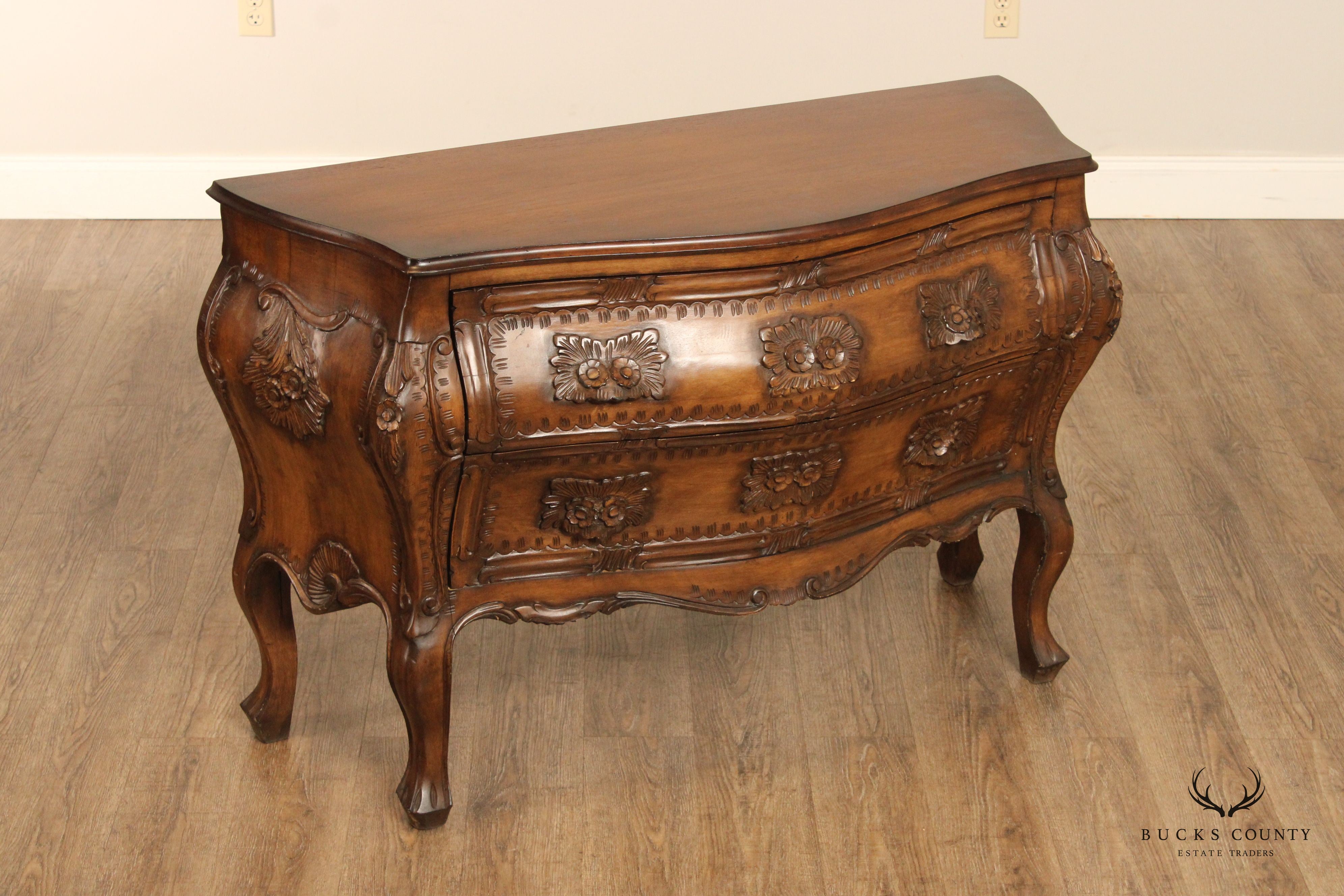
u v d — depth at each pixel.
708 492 2.06
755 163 2.15
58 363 3.43
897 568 2.82
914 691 2.51
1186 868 2.16
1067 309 2.16
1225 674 2.55
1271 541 2.90
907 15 4.12
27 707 2.41
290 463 2.04
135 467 3.07
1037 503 2.38
